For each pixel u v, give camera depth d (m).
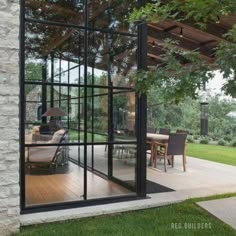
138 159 4.52
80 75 4.84
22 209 3.79
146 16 2.82
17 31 3.40
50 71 4.80
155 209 4.21
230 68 2.26
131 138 4.61
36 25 4.34
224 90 2.34
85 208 4.02
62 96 4.91
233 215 3.95
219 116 15.27
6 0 3.32
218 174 6.43
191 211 4.11
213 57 2.68
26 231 3.45
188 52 2.71
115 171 4.89
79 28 4.56
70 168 4.83
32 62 4.54
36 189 4.37
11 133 3.40
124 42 4.63
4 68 3.34
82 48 4.75
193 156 9.26
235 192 4.97
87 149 4.66
